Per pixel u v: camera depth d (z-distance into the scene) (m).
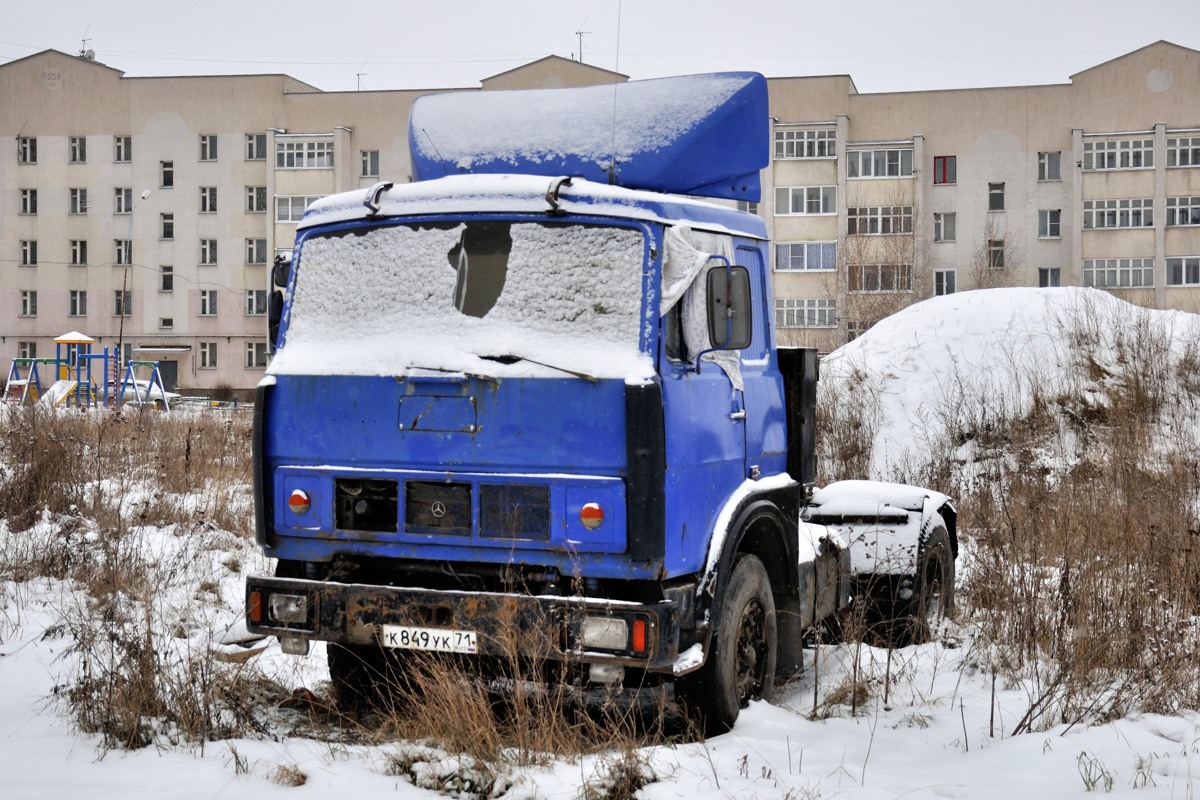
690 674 6.19
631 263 5.83
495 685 6.51
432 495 5.84
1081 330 19.81
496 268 6.00
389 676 6.70
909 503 8.99
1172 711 6.62
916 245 58.69
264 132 64.00
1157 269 58.25
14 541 10.23
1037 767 5.59
